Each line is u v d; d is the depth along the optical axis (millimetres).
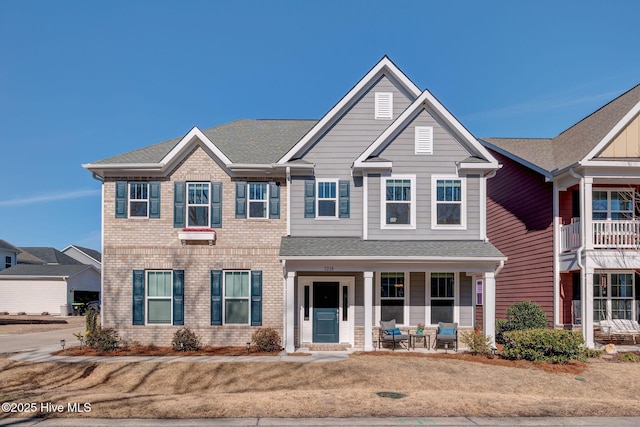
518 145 24797
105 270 18703
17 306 46500
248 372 14391
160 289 18781
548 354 15875
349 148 19250
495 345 17391
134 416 9516
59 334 26641
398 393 11562
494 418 9477
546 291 20797
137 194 19047
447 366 14969
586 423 9211
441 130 18844
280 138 21547
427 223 18594
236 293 18797
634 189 19391
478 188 18672
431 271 17406
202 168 19062
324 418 9422
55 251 66812
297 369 14555
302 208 19016
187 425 8977
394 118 19391
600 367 15359
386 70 19484
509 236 24516
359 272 18812
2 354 17297
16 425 8961
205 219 18984
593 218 20531
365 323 17250
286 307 17234
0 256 54406
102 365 15133
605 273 20406
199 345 18297
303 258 16938
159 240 18781
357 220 19000
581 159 18516
